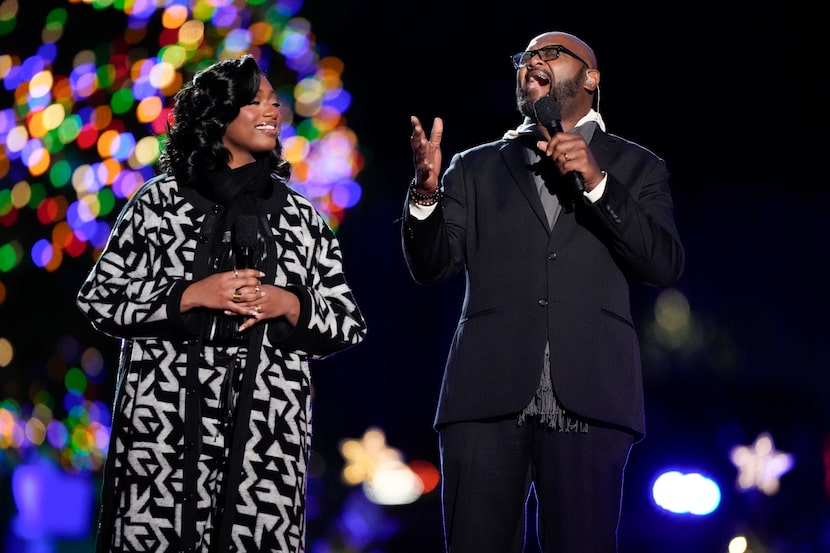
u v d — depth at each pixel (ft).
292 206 43.37
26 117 93.81
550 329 44.06
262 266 41.78
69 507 103.19
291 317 40.81
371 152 154.40
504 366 44.16
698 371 153.79
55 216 94.84
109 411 105.70
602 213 43.37
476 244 46.52
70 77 94.17
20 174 94.94
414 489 120.88
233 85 42.19
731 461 107.96
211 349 40.93
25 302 101.65
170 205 42.22
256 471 40.06
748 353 154.30
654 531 99.25
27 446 103.96
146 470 39.83
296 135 114.42
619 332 44.78
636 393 44.83
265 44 109.19
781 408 135.64
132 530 39.47
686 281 157.28
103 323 40.60
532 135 46.98
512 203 45.91
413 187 44.68
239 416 40.11
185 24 96.37
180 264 41.55
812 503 96.32
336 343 41.81
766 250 155.63
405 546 102.47
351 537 106.11
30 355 103.19
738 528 96.02
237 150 43.01
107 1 93.97
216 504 40.22
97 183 93.71
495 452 44.47
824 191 152.66
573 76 47.29
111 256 41.73
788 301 154.81
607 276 45.06
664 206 46.24
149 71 94.17
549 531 43.91
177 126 42.75
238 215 41.88
